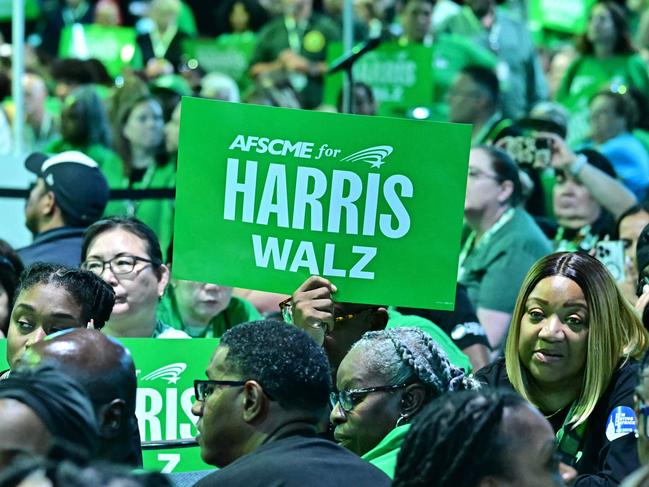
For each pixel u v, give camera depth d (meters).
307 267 4.38
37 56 12.13
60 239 5.96
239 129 4.38
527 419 2.73
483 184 6.77
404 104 9.23
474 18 11.09
